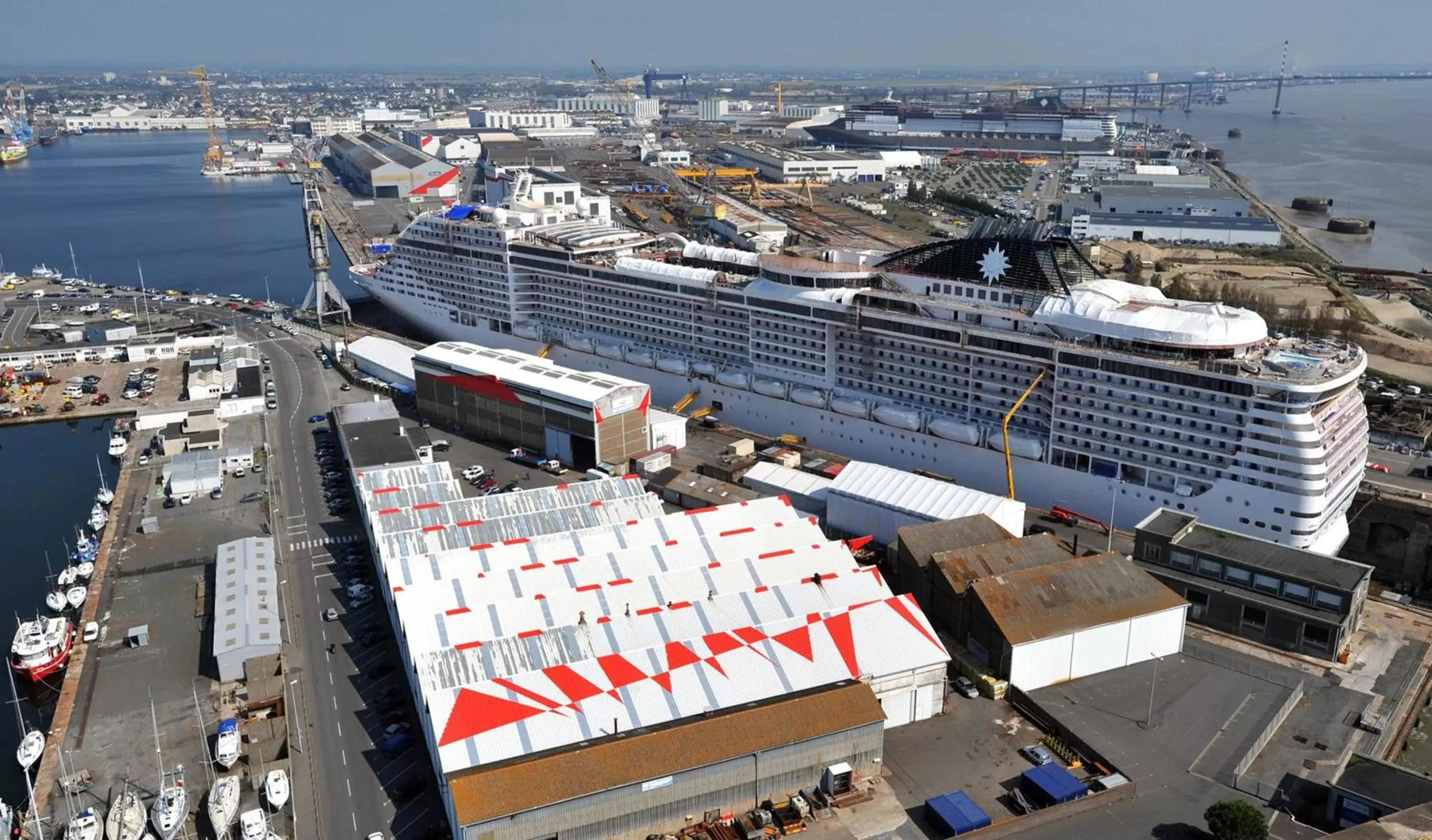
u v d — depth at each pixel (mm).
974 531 109938
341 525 130250
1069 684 94688
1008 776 81875
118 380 193000
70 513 140250
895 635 89562
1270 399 109062
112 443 158125
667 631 89438
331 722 89938
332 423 167625
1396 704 91312
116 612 109375
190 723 90312
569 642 87688
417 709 89750
